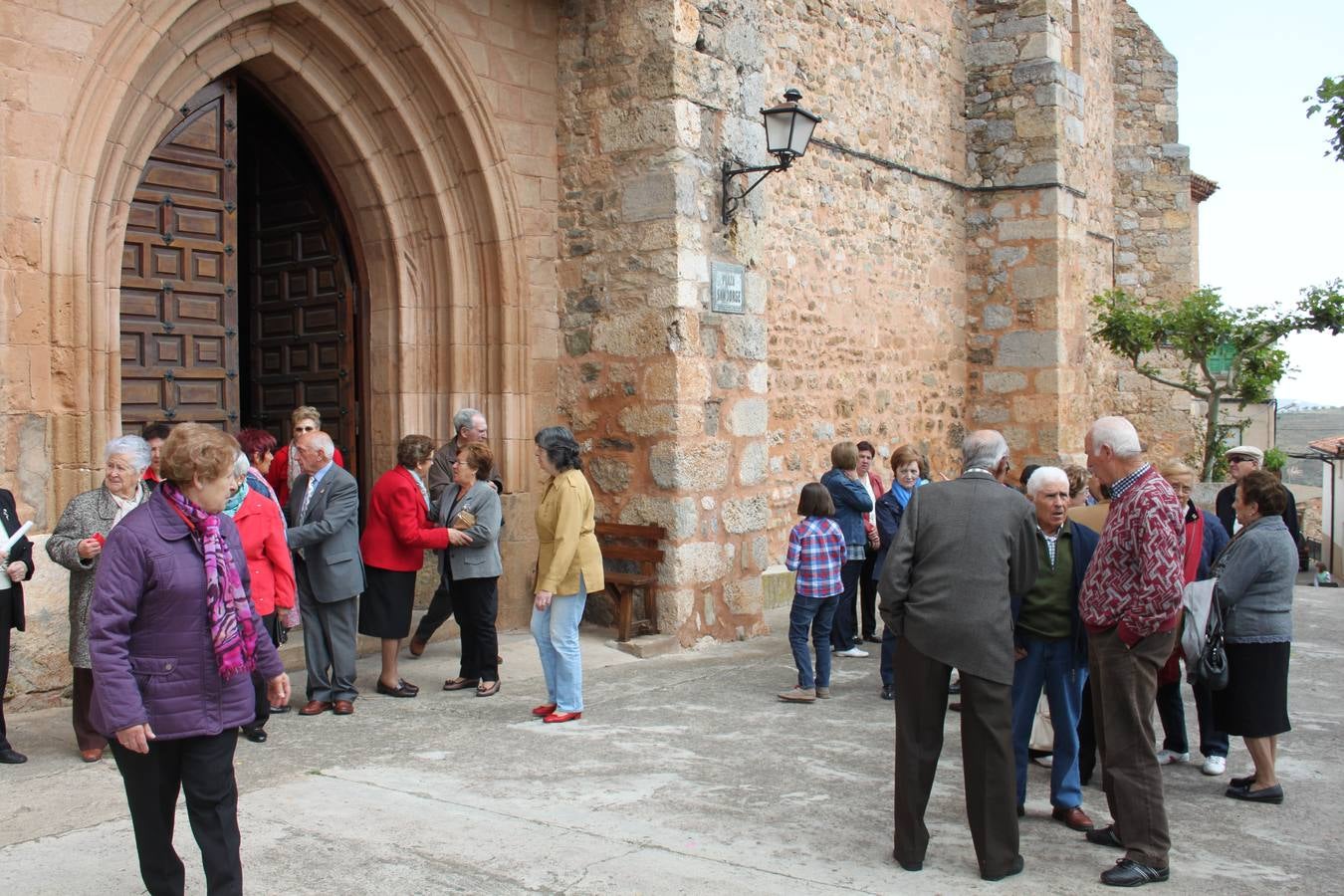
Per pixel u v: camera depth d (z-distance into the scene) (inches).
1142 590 153.8
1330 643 350.9
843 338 455.5
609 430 330.3
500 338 325.7
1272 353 592.1
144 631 123.3
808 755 211.6
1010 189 546.3
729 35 338.6
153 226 272.1
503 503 324.5
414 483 251.4
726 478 335.6
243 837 162.1
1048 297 538.9
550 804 179.0
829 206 446.0
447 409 324.5
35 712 231.9
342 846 158.9
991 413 552.1
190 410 278.5
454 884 145.6
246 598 130.0
